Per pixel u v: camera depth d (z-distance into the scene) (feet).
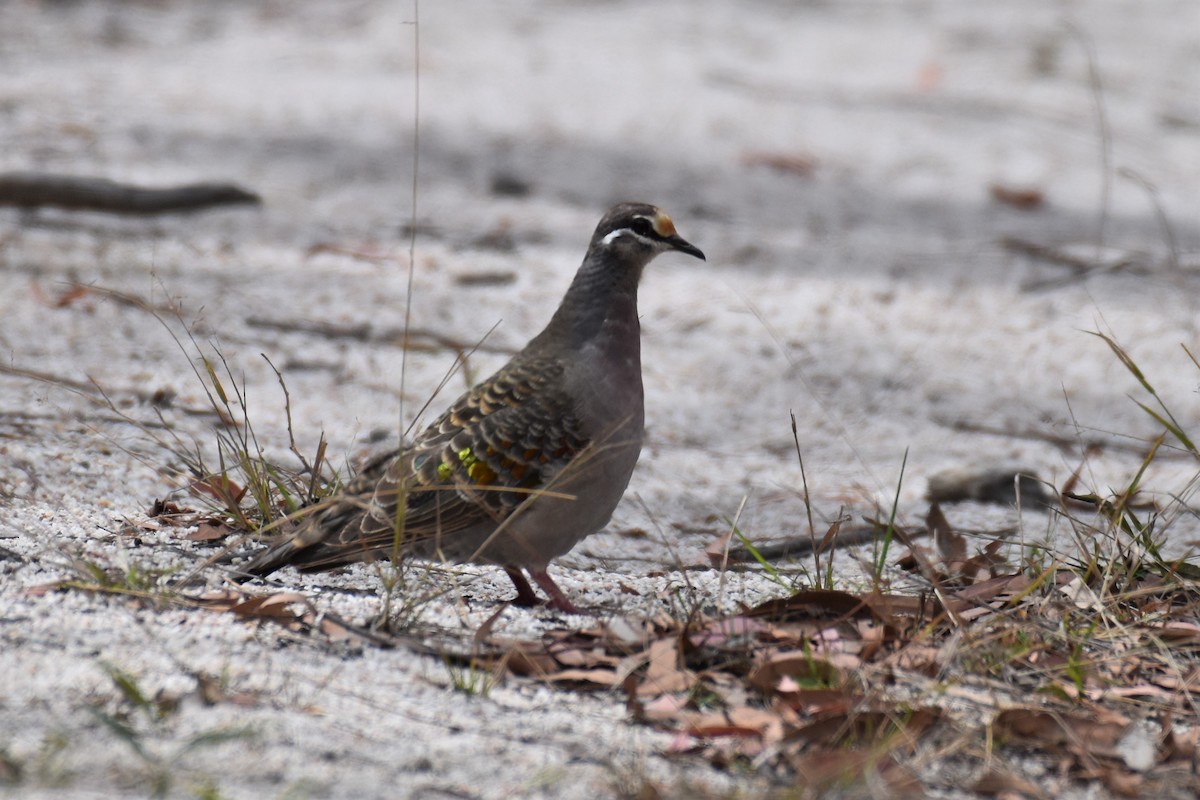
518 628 24.77
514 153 66.95
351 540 26.25
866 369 46.39
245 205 56.34
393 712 20.58
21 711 19.19
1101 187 70.90
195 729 19.17
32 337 41.63
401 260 52.39
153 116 66.23
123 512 30.22
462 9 94.22
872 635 23.91
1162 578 27.55
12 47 76.84
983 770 20.35
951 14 103.76
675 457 39.01
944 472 37.04
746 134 73.87
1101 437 41.81
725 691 22.15
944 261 58.03
